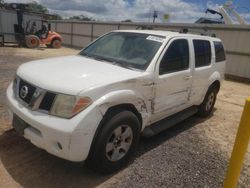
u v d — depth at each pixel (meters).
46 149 2.91
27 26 21.66
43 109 2.92
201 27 16.48
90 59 4.17
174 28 18.19
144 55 3.98
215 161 4.03
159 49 4.03
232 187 2.45
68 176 3.22
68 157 2.80
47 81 3.02
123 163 3.50
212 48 5.71
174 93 4.38
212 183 3.43
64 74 3.21
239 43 14.41
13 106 3.22
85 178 3.22
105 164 3.21
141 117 3.70
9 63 11.71
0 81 7.55
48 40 23.06
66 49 24.08
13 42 21.41
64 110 2.81
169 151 4.17
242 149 2.33
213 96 6.18
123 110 3.32
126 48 4.24
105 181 3.21
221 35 15.28
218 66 5.99
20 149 3.70
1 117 4.71
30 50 19.86
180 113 5.12
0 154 3.53
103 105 2.97
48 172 3.26
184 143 4.56
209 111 6.22
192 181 3.42
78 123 2.75
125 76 3.39
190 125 5.57
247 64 14.20
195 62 4.97
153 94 3.83
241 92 10.50
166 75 4.05
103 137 3.06
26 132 3.08
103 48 4.50
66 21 29.38
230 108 7.43
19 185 2.97
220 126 5.70
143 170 3.53
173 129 5.23
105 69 3.57
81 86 2.92
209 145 4.61
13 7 21.09
